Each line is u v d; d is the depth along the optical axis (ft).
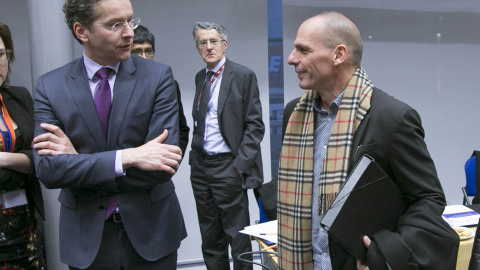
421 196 4.35
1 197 6.30
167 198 5.58
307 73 4.62
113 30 4.84
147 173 5.06
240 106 11.15
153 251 5.35
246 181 11.06
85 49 5.22
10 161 6.17
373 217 4.27
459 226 6.99
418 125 4.38
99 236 5.18
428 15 15.40
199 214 11.78
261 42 14.34
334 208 4.24
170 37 13.73
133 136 5.25
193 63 13.96
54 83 5.26
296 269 4.93
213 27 11.25
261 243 7.00
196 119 11.58
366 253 4.26
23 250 6.59
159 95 5.37
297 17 14.66
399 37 15.31
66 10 4.99
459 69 15.72
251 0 14.17
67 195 5.36
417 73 15.51
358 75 4.66
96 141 5.18
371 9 15.07
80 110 5.13
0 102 6.44
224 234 11.81
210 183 11.33
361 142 4.48
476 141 15.98
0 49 6.07
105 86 5.21
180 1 13.71
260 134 11.14
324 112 4.97
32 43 9.73
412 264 4.00
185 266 14.10
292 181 5.02
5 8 12.84
